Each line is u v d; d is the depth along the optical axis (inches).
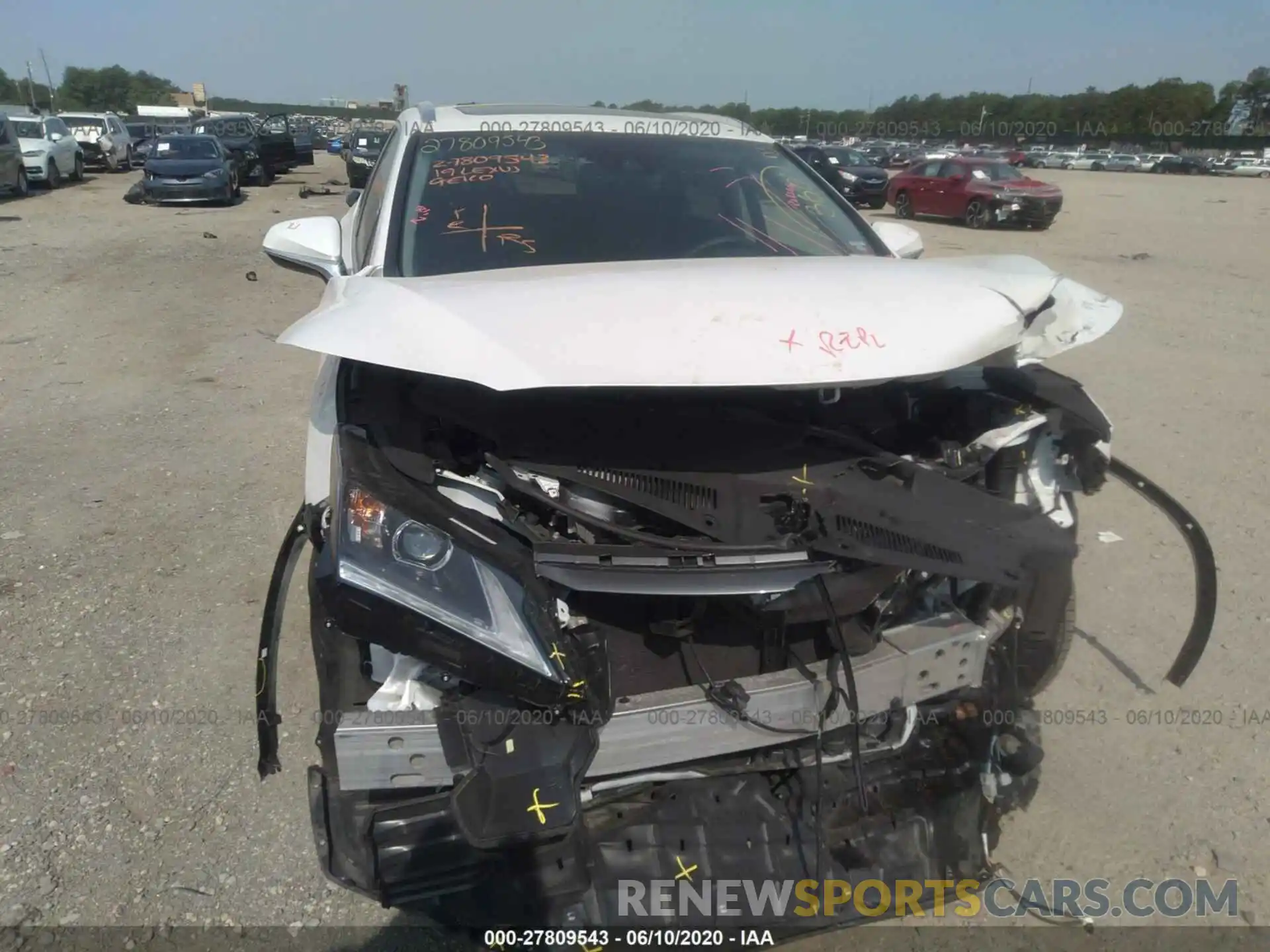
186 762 118.0
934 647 88.9
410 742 76.6
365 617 75.4
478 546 78.5
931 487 88.7
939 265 106.3
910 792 94.7
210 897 99.3
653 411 93.0
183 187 719.1
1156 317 371.6
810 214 133.5
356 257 131.2
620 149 137.7
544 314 83.5
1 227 589.9
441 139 135.6
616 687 88.6
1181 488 199.3
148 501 191.0
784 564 82.0
